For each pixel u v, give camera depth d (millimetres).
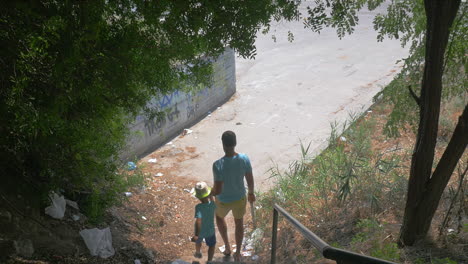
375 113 12133
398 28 6078
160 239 6727
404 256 4387
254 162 10367
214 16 4008
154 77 4398
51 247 4824
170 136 11625
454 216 5195
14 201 4742
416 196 4496
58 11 3057
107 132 5344
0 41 3508
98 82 3840
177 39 4074
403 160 8367
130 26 3877
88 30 3146
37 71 3695
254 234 6785
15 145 4309
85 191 6008
